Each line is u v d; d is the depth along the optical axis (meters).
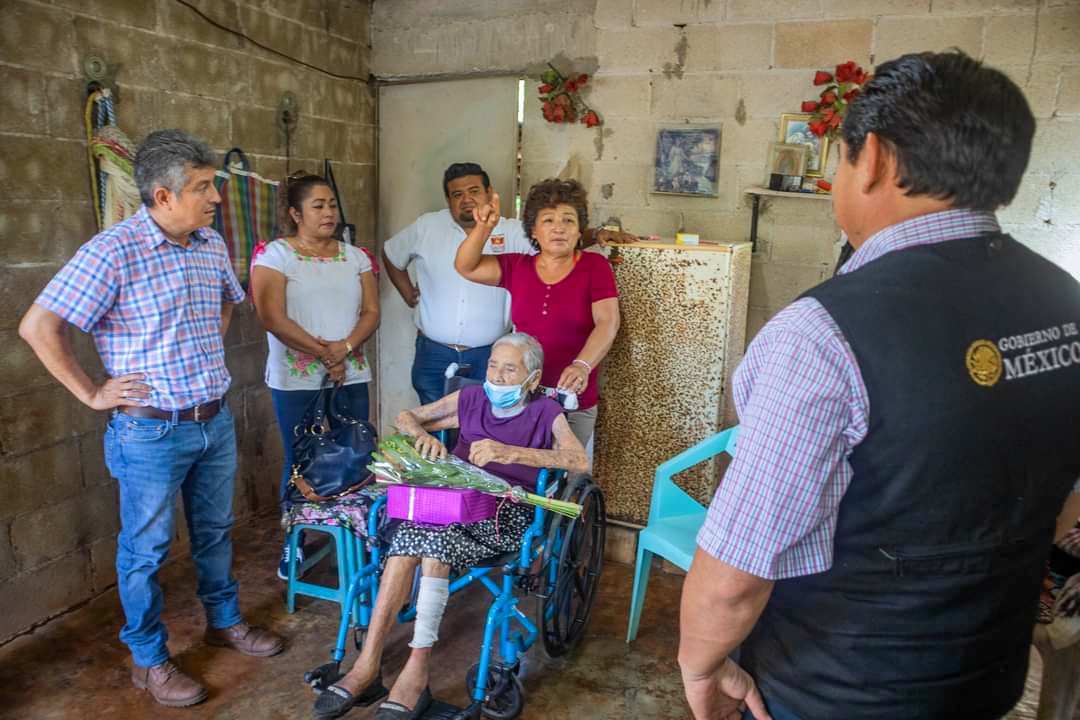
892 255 0.86
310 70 3.46
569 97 3.43
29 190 2.33
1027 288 0.86
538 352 2.27
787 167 3.11
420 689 2.01
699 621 0.90
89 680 2.25
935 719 0.89
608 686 2.29
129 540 2.11
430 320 3.31
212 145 2.98
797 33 3.05
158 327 2.02
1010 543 0.86
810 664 0.94
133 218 2.02
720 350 2.82
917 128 0.83
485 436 2.32
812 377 0.81
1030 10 2.72
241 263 3.14
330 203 2.87
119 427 2.05
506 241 3.19
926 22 2.87
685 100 3.28
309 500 2.53
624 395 2.98
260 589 2.78
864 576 0.87
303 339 2.78
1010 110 0.82
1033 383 0.83
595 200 3.53
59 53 2.38
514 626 2.56
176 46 2.78
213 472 2.25
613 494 3.08
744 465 0.84
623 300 2.91
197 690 2.15
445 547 2.05
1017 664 0.95
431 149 3.83
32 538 2.45
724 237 3.33
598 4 3.35
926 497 0.82
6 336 2.31
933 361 0.79
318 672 2.14
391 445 2.17
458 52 3.67
